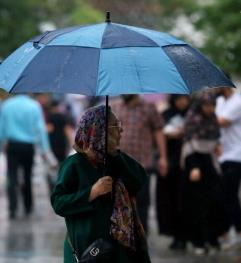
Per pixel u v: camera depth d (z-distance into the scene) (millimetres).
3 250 26656
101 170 13531
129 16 55844
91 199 13359
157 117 25078
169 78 12531
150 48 12828
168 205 26734
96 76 12391
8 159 35156
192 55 13117
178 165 26734
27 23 54000
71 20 56844
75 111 43938
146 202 24938
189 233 25734
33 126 35188
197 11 45062
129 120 24812
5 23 53188
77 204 13391
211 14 40281
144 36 13016
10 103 35125
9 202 34844
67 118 38844
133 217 13750
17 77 12680
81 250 13469
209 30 40312
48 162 35812
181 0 55312
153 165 26250
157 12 57688
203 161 25125
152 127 25109
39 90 12414
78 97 44062
